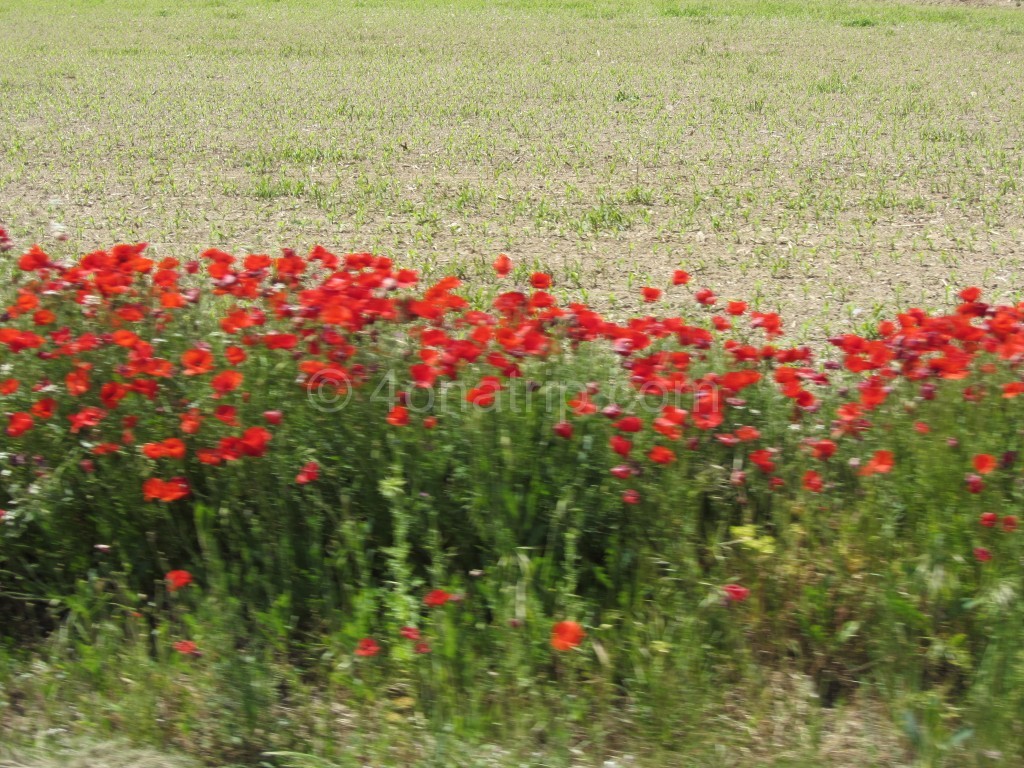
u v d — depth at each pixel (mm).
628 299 10484
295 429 5910
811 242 12328
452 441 5898
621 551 5613
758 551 5512
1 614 5625
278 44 29000
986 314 6605
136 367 5820
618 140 17594
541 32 31016
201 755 4723
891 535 5570
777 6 36656
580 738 4777
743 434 5668
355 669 5027
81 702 4926
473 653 5004
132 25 33344
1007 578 5109
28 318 6785
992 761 4496
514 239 12445
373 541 5848
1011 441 5910
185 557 5883
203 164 16125
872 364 6102
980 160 16094
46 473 5711
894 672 4984
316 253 7152
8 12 36938
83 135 18094
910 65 25375
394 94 21750
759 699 4914
